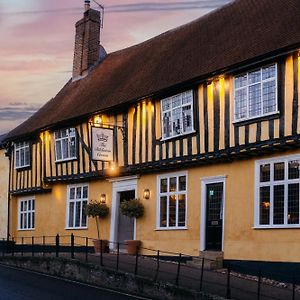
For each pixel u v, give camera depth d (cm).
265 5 1680
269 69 1338
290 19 1424
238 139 1398
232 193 1438
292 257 1252
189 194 1583
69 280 1470
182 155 1577
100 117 1945
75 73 2519
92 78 2347
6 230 2481
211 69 1480
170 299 1117
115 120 1883
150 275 1252
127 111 1833
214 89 1495
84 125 2039
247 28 1603
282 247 1279
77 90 2359
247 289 1121
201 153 1510
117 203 1895
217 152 1446
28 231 2375
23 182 2395
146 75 1873
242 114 1403
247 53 1398
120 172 1820
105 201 1942
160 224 1686
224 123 1448
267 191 1346
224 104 1456
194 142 1539
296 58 1269
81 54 2488
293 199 1276
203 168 1546
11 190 2478
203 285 1142
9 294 1208
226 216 1444
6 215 2500
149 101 1739
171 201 1658
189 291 1070
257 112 1359
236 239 1405
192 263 1488
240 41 1538
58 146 2180
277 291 1118
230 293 1045
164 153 1652
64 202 2158
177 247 1595
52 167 2202
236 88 1429
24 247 2378
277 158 1323
